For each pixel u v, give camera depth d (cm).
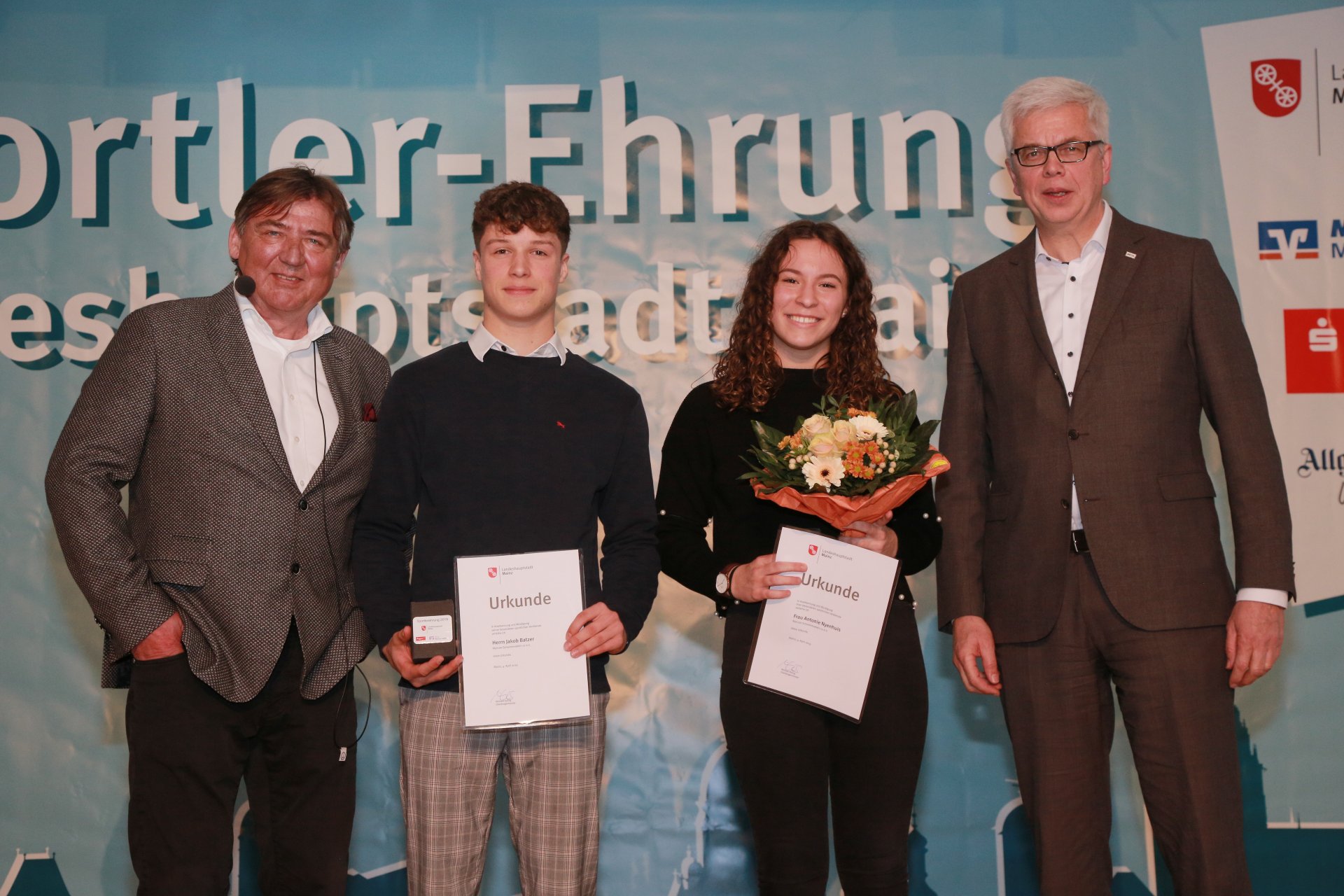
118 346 221
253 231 224
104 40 308
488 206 226
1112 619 220
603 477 223
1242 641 213
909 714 209
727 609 221
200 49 309
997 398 233
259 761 237
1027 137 227
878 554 208
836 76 312
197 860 214
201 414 218
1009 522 229
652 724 305
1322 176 305
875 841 208
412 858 210
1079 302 231
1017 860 300
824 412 217
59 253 305
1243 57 307
